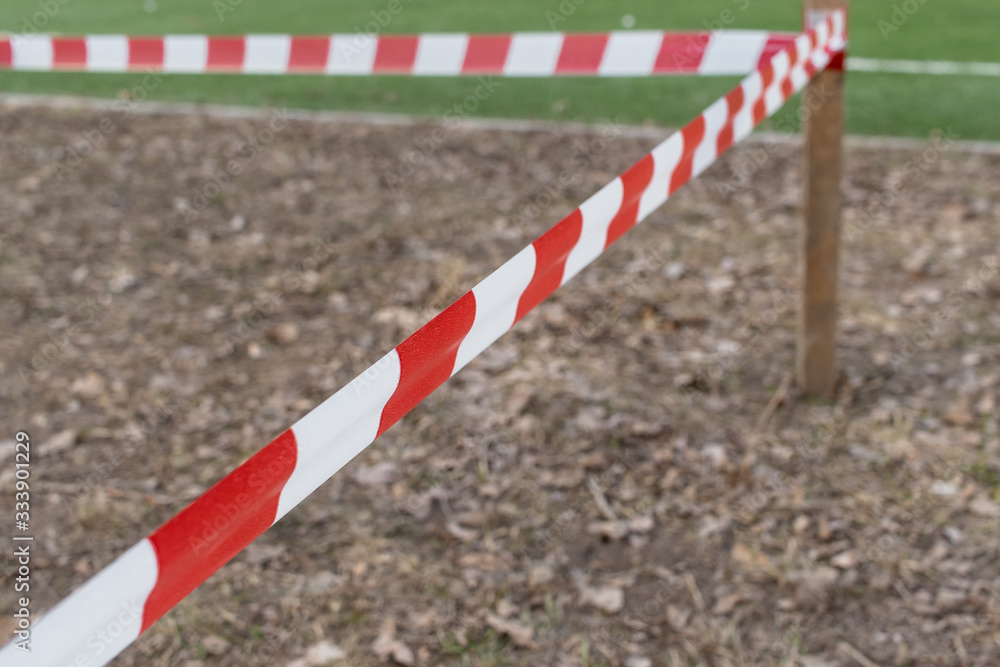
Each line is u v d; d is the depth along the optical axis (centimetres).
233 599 254
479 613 247
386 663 233
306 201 549
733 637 234
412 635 241
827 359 326
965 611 238
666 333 386
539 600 251
